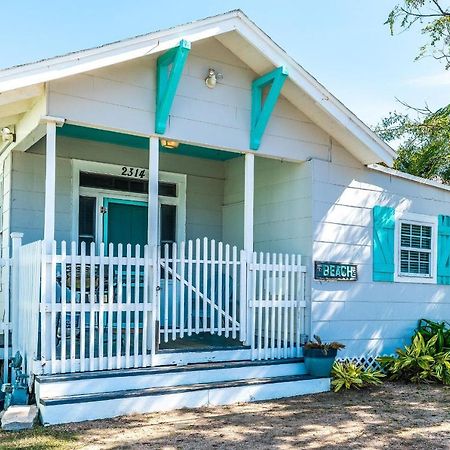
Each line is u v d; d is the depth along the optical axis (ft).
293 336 25.64
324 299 26.94
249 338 24.41
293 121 26.89
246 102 25.48
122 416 19.72
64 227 27.63
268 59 24.38
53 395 19.04
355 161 28.76
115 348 23.22
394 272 29.91
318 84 25.50
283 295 25.99
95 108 21.59
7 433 17.56
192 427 18.72
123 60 20.99
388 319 29.43
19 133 24.75
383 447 17.19
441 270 32.09
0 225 29.37
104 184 29.17
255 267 24.88
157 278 21.99
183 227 31.40
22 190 26.84
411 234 31.14
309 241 26.84
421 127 53.93
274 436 18.03
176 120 23.47
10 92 20.42
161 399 20.67
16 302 22.95
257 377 23.73
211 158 32.42
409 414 21.29
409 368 27.55
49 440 16.83
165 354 22.11
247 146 25.43
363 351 28.30
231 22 23.27
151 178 22.84
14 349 22.88
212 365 22.76
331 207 27.58
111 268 20.80
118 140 27.94
